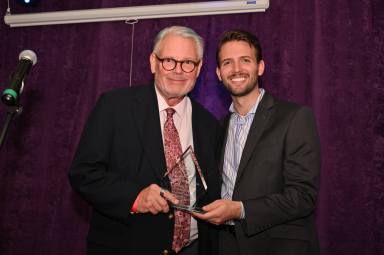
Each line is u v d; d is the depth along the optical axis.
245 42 1.64
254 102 1.68
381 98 2.20
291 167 1.47
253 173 1.51
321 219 2.21
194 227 1.51
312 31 2.30
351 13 2.26
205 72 2.43
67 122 2.66
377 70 2.21
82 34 2.66
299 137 1.50
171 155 1.47
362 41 2.24
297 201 1.42
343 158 2.22
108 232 1.40
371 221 2.17
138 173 1.40
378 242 2.16
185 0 2.48
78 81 2.65
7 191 2.74
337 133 2.23
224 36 1.69
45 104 2.70
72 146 2.63
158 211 1.29
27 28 2.74
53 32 2.71
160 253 1.38
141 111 1.48
